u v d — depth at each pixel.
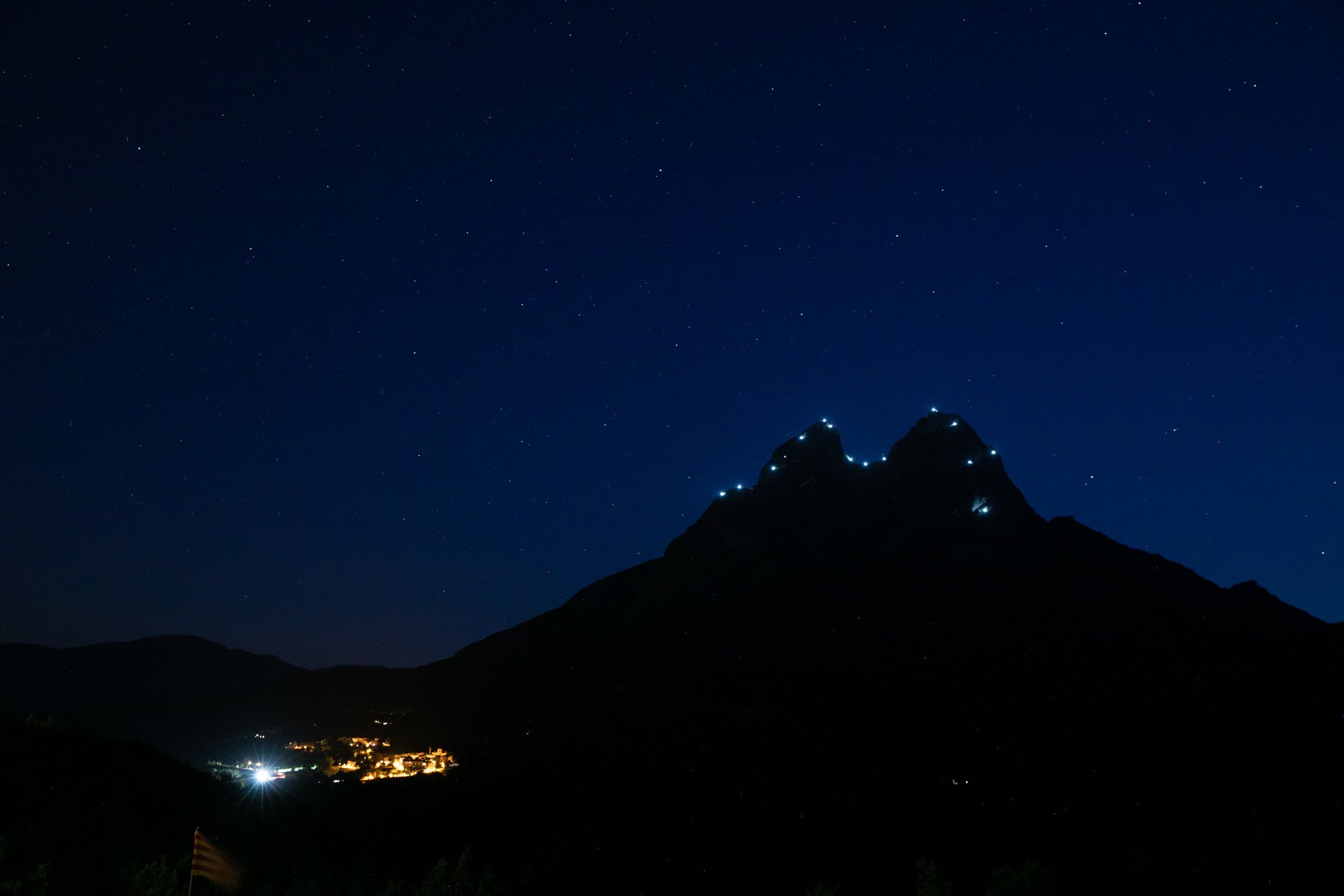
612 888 17.44
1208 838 17.61
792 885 17.27
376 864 17.62
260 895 14.90
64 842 14.73
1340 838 16.98
